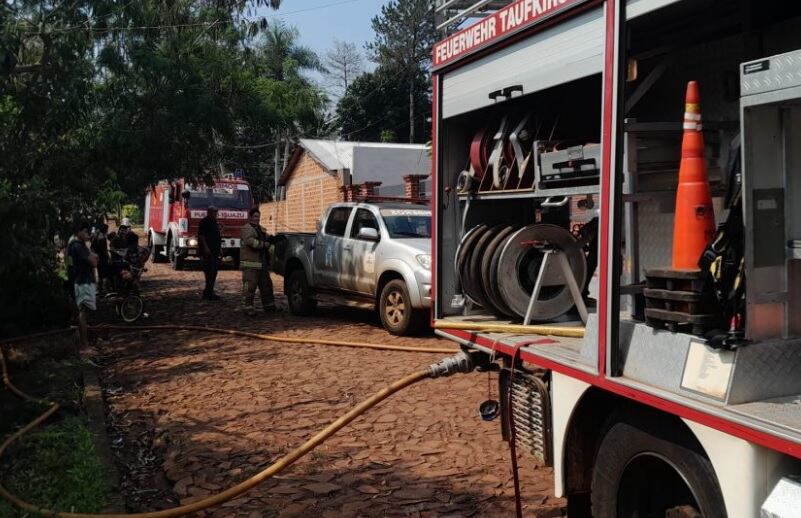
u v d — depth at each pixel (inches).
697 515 121.5
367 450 228.7
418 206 470.9
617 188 132.8
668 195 145.2
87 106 468.8
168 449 234.5
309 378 325.4
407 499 190.5
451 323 201.2
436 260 215.6
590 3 142.4
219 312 550.3
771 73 102.1
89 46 466.0
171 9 511.5
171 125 498.6
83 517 171.8
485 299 200.5
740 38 155.8
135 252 557.0
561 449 151.7
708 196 123.2
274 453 227.5
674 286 121.5
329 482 203.2
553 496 190.2
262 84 587.5
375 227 452.4
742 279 110.9
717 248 115.1
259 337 427.5
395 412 268.4
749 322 109.0
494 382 307.7
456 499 189.9
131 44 484.1
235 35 542.6
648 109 178.1
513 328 185.2
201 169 555.5
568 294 192.1
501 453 223.0
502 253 186.5
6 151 419.2
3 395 297.9
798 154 111.0
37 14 435.5
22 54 433.4
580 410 148.9
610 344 132.8
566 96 196.9
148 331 472.4
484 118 219.5
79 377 335.6
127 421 270.2
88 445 220.5
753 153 107.3
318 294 503.8
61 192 427.5
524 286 191.0
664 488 131.9
